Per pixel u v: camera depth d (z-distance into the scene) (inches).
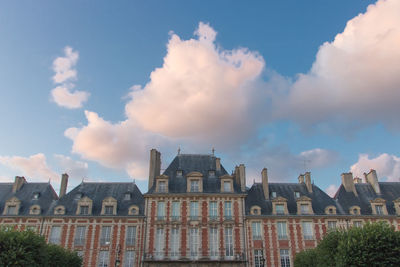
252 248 1610.5
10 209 1711.4
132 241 1627.7
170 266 1565.0
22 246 1026.7
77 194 1800.0
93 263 1583.4
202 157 1956.2
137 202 1775.3
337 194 1856.5
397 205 1718.8
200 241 1619.1
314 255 1332.4
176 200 1705.2
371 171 1889.8
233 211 1685.5
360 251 1057.5
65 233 1641.2
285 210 1702.8
